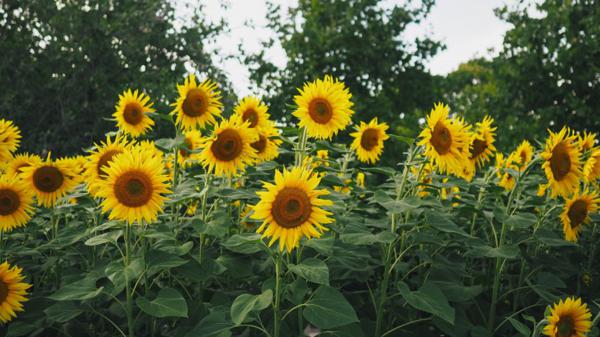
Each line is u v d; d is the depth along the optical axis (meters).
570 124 18.00
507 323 4.36
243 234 3.47
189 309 4.05
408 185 4.39
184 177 5.27
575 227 4.39
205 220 4.14
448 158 4.07
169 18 18.02
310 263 3.38
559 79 18.50
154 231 3.93
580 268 5.39
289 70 21.62
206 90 4.96
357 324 3.92
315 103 4.46
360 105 19.72
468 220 5.41
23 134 15.48
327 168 4.54
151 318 4.06
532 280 4.86
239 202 5.04
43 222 5.06
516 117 19.09
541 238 4.25
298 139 4.98
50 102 15.95
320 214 3.28
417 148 4.16
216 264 3.98
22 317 3.98
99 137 15.82
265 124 5.21
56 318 3.65
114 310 4.09
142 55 16.81
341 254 3.99
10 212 4.50
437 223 3.85
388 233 3.68
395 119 22.47
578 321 3.57
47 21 15.78
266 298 3.25
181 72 17.48
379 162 20.25
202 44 18.12
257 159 5.12
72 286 3.54
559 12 18.61
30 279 4.67
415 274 5.24
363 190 4.76
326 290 3.46
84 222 4.94
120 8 17.05
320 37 21.12
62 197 4.65
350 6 22.30
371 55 21.08
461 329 3.87
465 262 4.78
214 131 4.18
